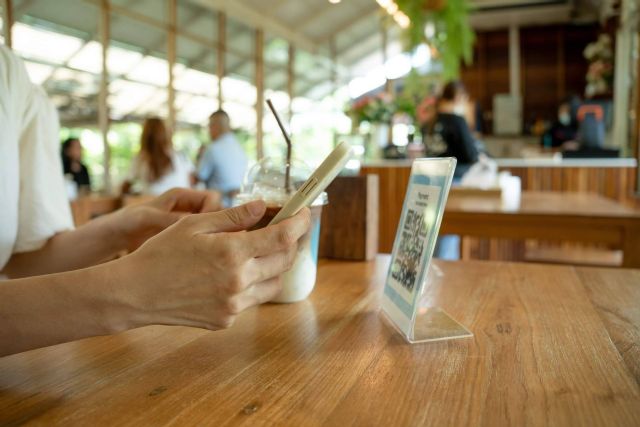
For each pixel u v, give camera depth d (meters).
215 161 3.96
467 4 4.23
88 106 5.76
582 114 4.43
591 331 0.53
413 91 4.60
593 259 2.03
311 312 0.62
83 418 0.36
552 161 3.56
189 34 5.95
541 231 1.59
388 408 0.37
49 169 0.79
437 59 4.51
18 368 0.45
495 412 0.36
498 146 8.82
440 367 0.44
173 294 0.41
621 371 0.42
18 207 0.74
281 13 7.61
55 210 0.78
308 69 9.19
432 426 0.34
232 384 0.41
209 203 0.80
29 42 4.45
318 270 0.88
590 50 6.12
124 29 5.14
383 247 3.24
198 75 6.48
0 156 0.64
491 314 0.60
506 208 1.75
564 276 0.81
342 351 0.48
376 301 0.67
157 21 5.39
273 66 8.09
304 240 0.65
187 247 0.41
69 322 0.40
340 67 9.98
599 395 0.38
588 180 3.49
